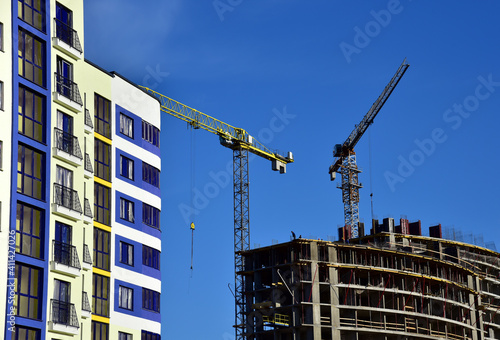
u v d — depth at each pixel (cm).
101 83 6919
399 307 13950
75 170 6228
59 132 6109
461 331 14962
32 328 5541
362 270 13738
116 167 6994
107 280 6631
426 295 14200
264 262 14262
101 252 6612
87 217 6322
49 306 5700
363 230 16700
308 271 13562
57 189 5978
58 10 6366
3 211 5456
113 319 6619
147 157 7444
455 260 16212
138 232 7131
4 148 5566
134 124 7338
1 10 5756
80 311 5997
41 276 5678
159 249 7412
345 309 13525
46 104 6006
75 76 6456
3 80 5659
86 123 6594
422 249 15375
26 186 5725
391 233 16050
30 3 6050
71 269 5934
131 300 6906
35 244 5712
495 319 17288
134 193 7169
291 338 13325
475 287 15988
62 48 6262
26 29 5941
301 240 13625
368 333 13488
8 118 5638
